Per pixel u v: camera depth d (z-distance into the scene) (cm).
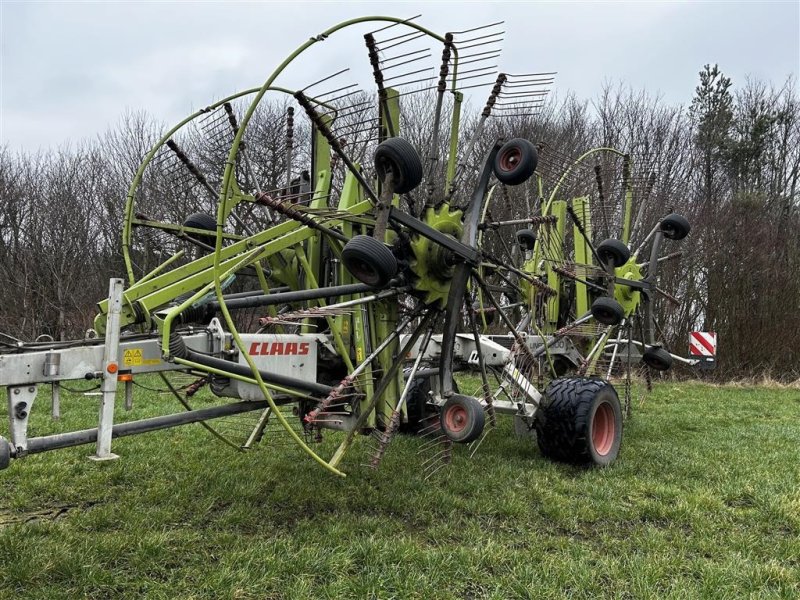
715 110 2503
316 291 412
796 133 2492
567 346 757
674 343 1573
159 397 915
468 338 623
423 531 398
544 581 325
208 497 446
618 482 501
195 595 304
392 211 415
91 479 492
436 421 655
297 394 414
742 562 349
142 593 309
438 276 467
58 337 1603
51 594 302
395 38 438
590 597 312
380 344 461
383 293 441
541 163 730
